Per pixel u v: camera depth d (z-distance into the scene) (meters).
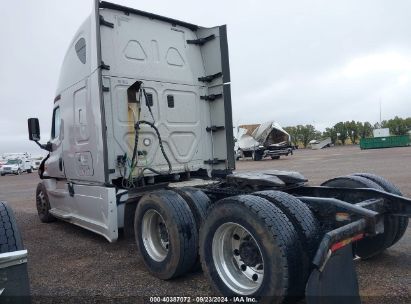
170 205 3.88
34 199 12.84
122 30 5.48
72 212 6.21
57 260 5.05
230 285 3.26
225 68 6.13
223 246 3.37
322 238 2.75
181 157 5.96
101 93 4.94
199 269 4.16
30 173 42.75
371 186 4.25
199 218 3.94
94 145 5.20
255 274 3.20
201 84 6.32
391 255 4.46
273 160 28.86
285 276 2.78
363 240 4.14
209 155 6.36
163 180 5.85
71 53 5.94
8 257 2.55
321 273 2.64
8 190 17.56
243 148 30.61
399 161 18.92
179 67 6.07
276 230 2.85
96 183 5.29
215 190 4.45
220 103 6.24
